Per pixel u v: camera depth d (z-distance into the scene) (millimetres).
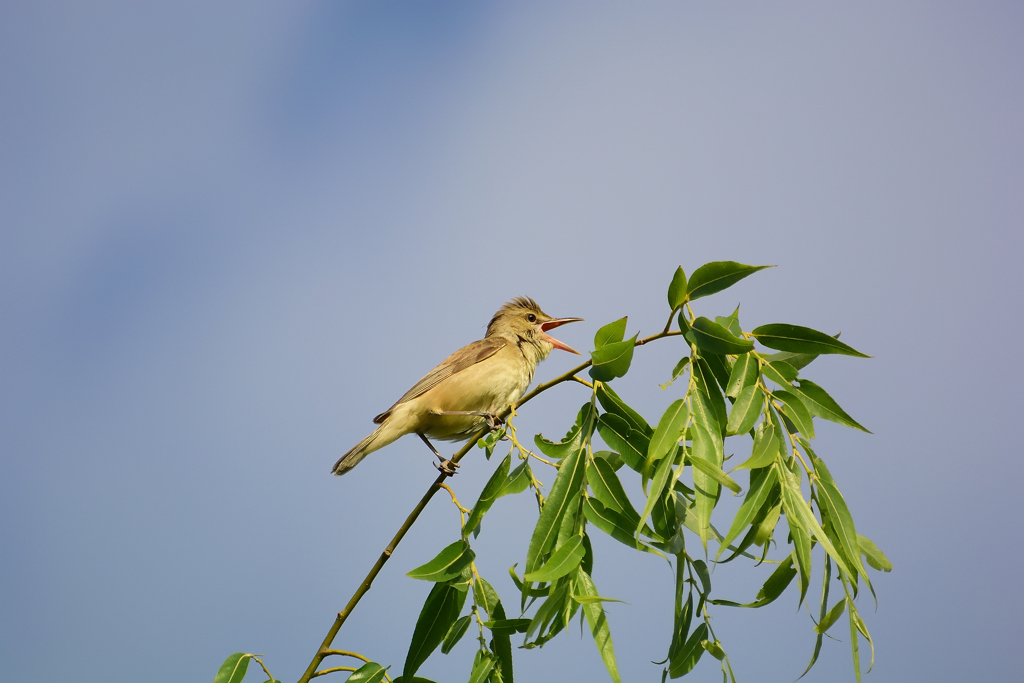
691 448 6758
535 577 6387
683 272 6727
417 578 7227
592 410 7363
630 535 6859
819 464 6551
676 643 6391
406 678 7672
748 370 6770
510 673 7555
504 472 7578
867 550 6734
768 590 6398
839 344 6590
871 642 5910
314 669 7664
